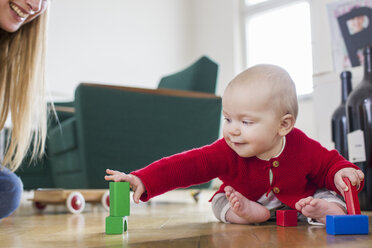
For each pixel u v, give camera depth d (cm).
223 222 108
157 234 85
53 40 373
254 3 445
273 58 430
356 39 162
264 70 92
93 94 190
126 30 426
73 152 205
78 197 157
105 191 168
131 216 135
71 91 379
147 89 204
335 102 166
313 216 93
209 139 217
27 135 132
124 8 427
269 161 97
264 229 90
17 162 129
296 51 413
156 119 205
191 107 214
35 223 118
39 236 86
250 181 100
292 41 417
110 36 413
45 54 137
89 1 401
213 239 76
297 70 411
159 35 452
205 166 99
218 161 100
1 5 111
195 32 481
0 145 180
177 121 210
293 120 92
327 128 168
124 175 92
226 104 92
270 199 103
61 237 83
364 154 136
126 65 421
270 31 434
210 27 467
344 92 152
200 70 227
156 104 205
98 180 189
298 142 99
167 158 99
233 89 91
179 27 471
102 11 409
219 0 461
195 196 225
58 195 155
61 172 231
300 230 87
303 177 98
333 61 168
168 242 73
